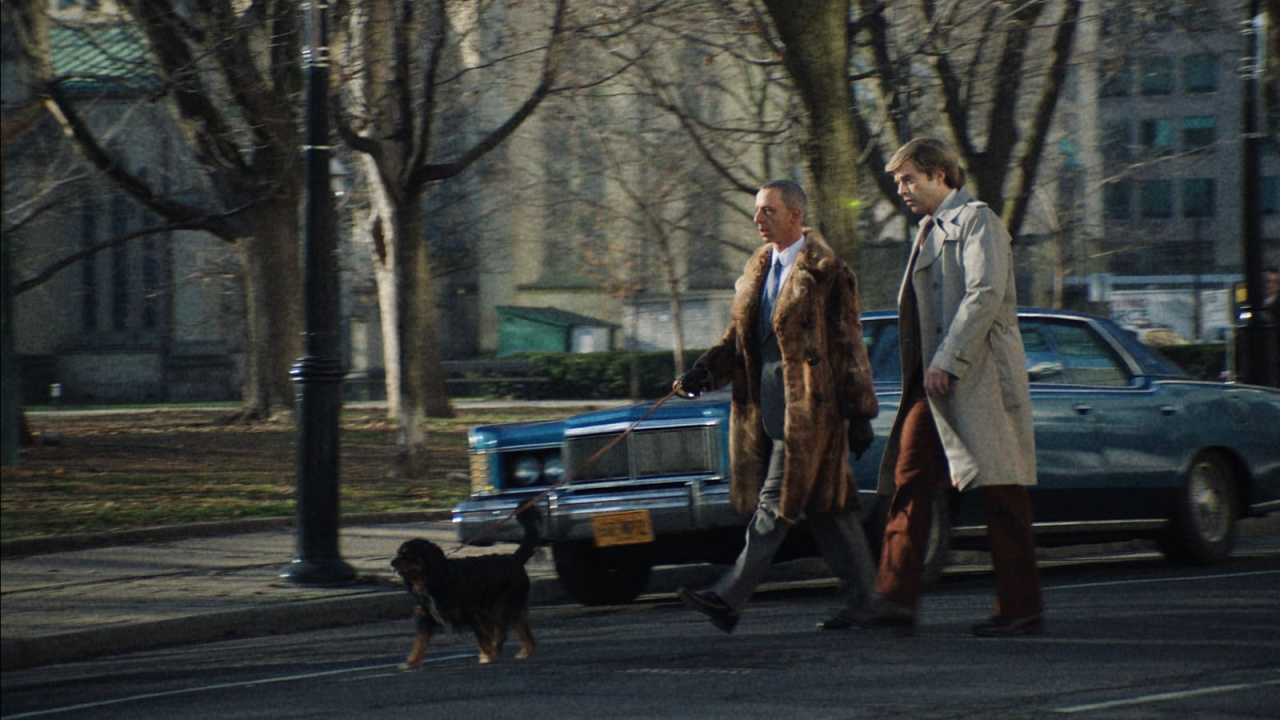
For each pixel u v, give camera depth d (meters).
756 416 10.41
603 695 8.23
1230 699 7.64
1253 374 22.69
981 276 9.77
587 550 13.61
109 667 10.78
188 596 13.30
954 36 31.64
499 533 12.85
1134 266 77.88
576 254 74.62
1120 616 11.03
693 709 7.71
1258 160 22.72
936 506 12.98
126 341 77.88
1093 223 64.88
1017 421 9.93
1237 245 80.75
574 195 58.34
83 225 75.06
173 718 8.15
